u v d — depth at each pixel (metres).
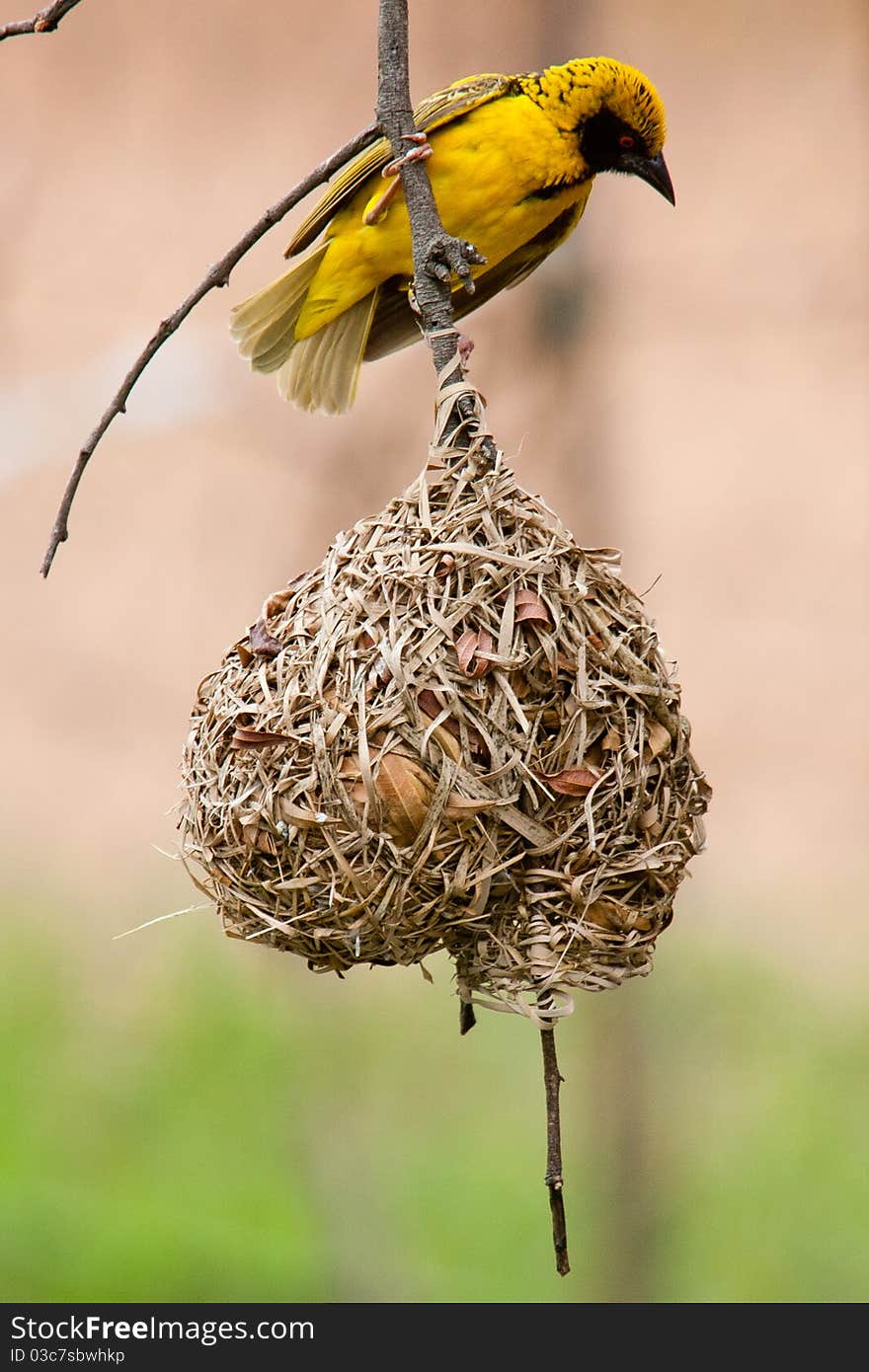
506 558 5.49
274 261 22.08
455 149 7.52
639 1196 10.29
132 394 12.76
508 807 5.25
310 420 10.82
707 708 19.50
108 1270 10.57
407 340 7.86
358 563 5.65
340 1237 10.73
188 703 20.59
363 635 5.48
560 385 10.14
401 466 10.16
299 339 7.83
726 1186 11.44
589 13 10.30
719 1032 12.88
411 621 5.45
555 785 5.32
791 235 20.52
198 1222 11.01
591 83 7.61
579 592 5.53
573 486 10.23
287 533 16.73
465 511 5.63
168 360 11.53
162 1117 11.87
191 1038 12.66
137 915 15.18
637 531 21.16
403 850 5.24
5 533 23.20
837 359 23.09
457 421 5.79
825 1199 11.33
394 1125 11.92
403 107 5.91
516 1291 10.57
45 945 14.49
